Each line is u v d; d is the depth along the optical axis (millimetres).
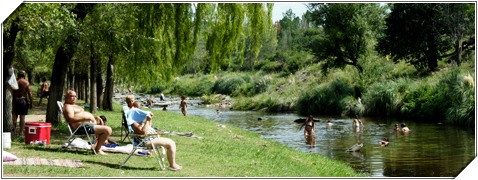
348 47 42219
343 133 23875
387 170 14164
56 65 17422
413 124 26969
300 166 13438
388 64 40719
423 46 38625
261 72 71562
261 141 19703
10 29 13234
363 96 34531
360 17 42094
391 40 40094
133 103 11945
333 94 36125
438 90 29250
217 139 18156
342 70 45719
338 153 17641
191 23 17859
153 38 17609
